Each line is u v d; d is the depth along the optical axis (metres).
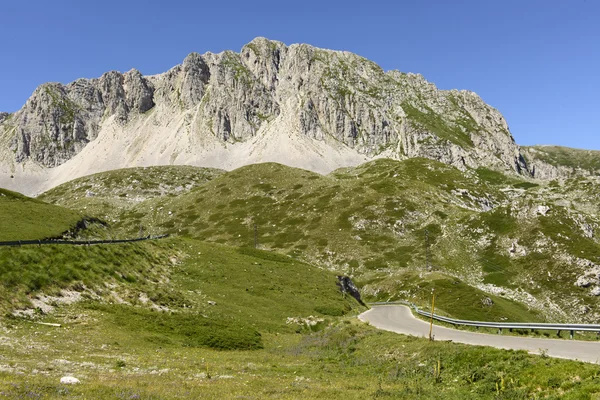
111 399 15.52
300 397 19.31
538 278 112.69
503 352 24.11
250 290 63.03
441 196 174.12
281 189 185.50
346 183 185.25
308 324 55.03
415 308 73.25
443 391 21.80
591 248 118.88
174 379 21.39
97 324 35.91
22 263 39.50
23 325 31.50
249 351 39.12
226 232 154.25
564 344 28.27
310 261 129.25
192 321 44.06
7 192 62.25
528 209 140.12
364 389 22.48
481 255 128.50
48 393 15.39
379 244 137.12
